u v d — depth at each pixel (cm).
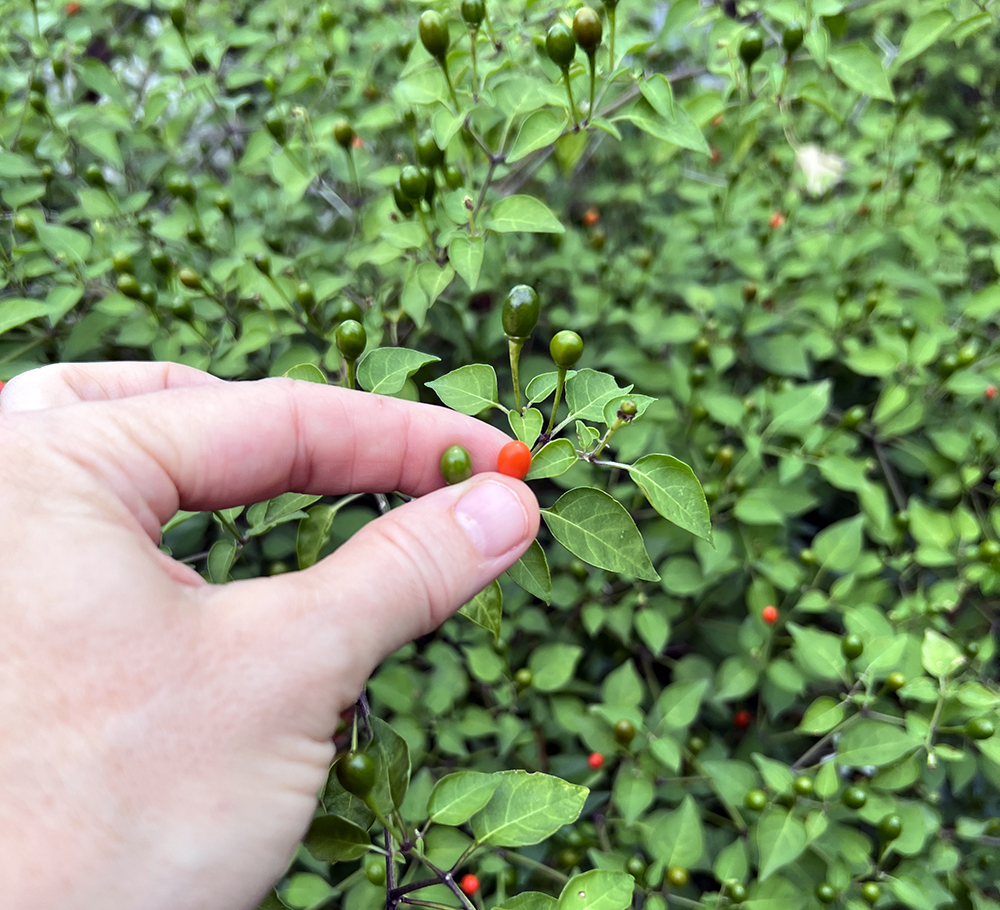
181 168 39
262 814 16
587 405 19
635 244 46
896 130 39
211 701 15
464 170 31
